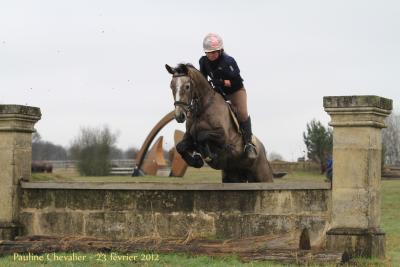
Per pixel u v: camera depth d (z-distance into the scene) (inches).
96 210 477.1
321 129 2207.2
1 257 434.9
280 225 438.3
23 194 498.0
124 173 2209.6
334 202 419.5
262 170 500.4
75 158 2309.3
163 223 461.4
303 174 2034.9
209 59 458.9
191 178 1760.6
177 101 422.3
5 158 497.4
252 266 372.5
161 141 2148.1
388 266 381.4
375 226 421.1
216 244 421.7
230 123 456.8
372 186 417.1
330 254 387.2
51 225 488.7
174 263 388.8
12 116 493.7
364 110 408.8
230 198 449.1
